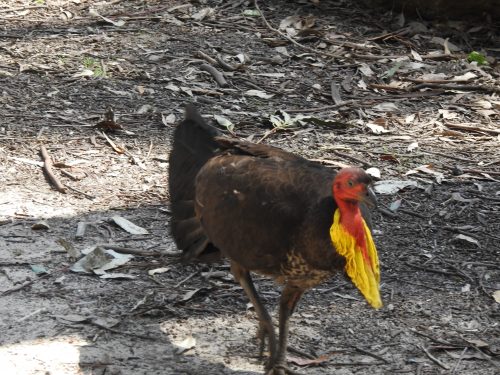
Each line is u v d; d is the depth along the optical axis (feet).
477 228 34.88
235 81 48.32
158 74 48.67
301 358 27.12
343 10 56.95
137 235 33.91
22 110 44.19
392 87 47.78
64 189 36.94
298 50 52.01
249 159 25.85
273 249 24.47
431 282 31.40
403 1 55.72
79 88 46.80
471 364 26.96
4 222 34.35
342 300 30.32
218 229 25.54
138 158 40.01
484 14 55.01
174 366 26.58
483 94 47.60
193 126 28.86
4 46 51.47
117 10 57.16
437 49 52.70
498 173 39.27
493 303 30.12
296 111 44.88
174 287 30.73
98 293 30.22
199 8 57.21
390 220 35.42
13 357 26.66
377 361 27.02
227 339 28.07
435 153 41.16
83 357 26.78
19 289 30.22
